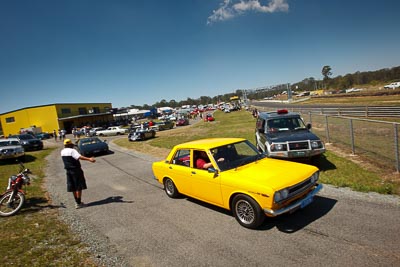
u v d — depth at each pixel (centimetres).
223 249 398
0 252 441
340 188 608
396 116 1970
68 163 650
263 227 455
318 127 1547
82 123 5819
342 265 330
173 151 645
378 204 497
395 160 746
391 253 343
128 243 449
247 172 483
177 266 366
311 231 422
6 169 1350
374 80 10881
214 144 558
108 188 842
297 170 480
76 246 452
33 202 731
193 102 18300
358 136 1097
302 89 14938
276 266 342
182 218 532
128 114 7812
